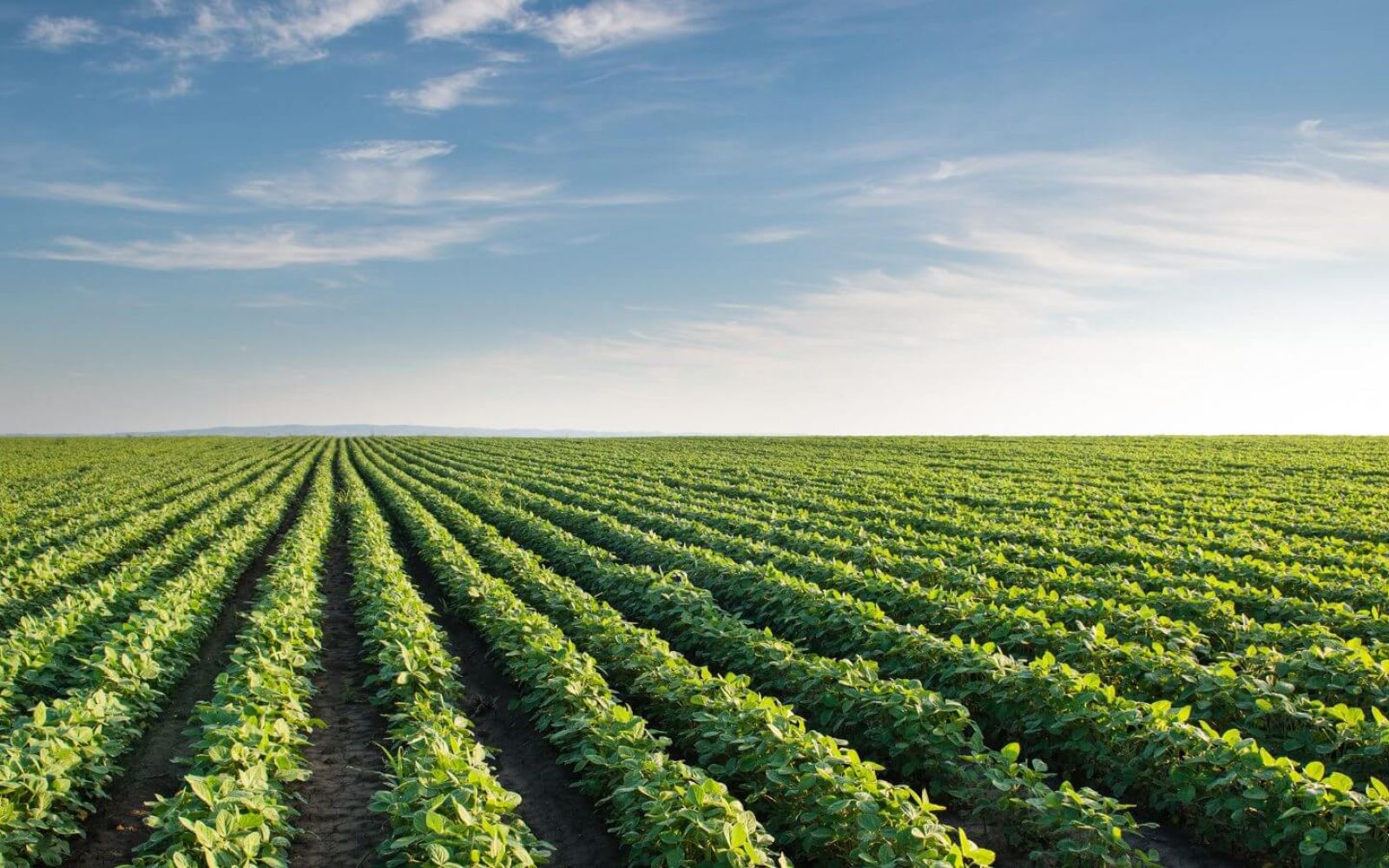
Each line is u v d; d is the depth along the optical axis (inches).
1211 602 535.2
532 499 1309.1
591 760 351.3
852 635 505.7
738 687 394.6
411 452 2970.0
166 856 268.7
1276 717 363.6
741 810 279.9
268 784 323.3
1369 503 1111.0
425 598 770.2
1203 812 323.9
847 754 315.9
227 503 1283.2
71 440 3786.9
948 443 2568.9
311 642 560.4
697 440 3238.2
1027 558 749.3
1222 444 2225.6
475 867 256.7
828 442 2780.5
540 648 464.8
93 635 531.5
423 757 332.2
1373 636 500.4
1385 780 331.3
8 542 971.3
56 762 318.0
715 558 718.5
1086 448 2217.0
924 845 265.6
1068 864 291.6
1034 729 368.8
